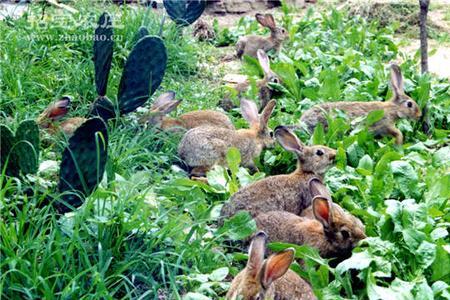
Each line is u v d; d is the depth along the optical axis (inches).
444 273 248.1
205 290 239.3
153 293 237.9
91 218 247.8
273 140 346.0
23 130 256.5
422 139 382.6
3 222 240.7
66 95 377.7
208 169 330.6
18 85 364.5
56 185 265.9
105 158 257.9
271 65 452.1
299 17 619.8
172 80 426.9
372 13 579.5
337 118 352.2
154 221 255.8
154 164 326.6
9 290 225.1
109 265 240.7
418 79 416.8
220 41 545.0
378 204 294.4
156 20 468.8
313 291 239.3
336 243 261.7
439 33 570.6
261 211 288.5
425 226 261.7
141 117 348.5
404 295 234.2
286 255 215.2
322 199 259.8
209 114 363.3
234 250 272.8
